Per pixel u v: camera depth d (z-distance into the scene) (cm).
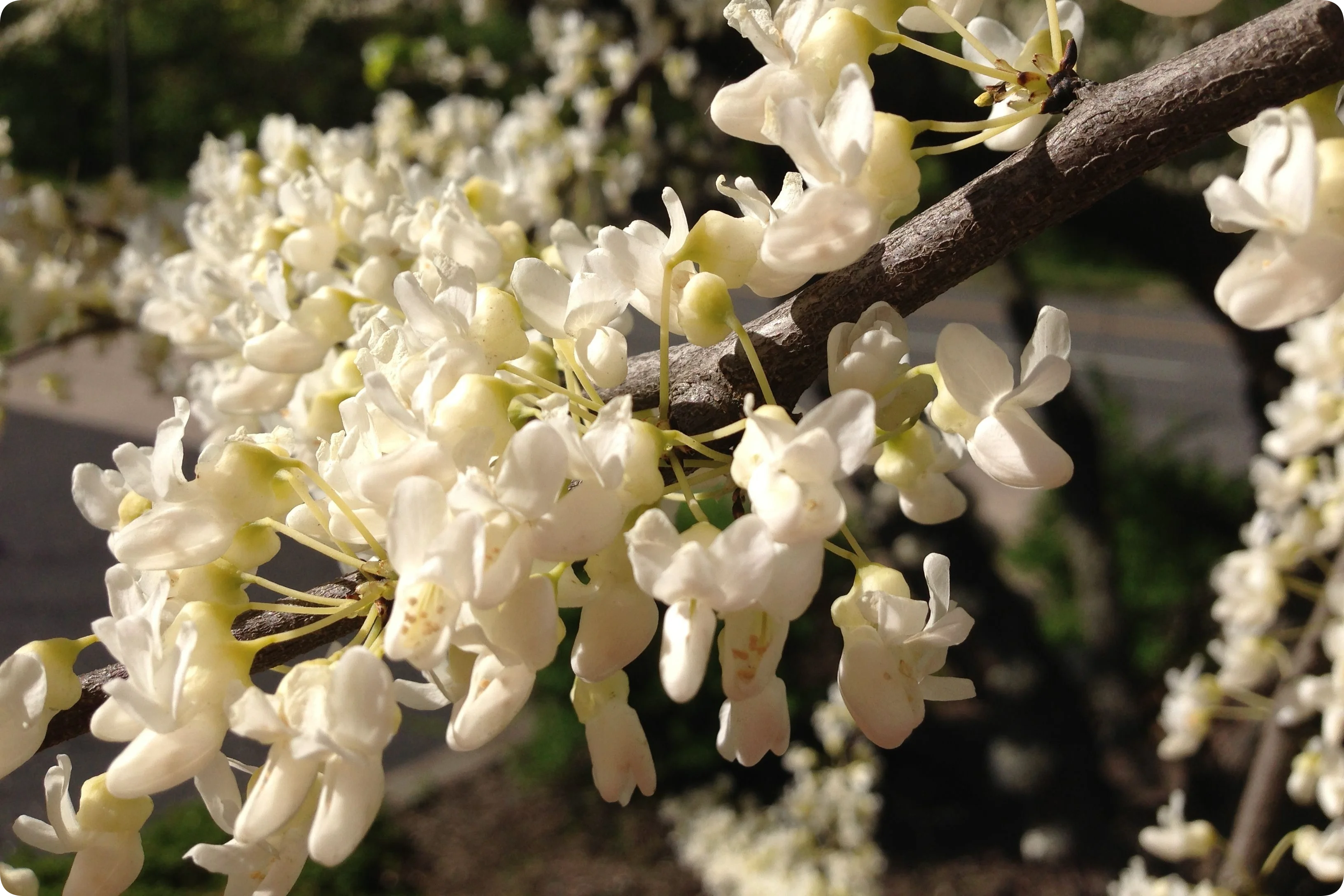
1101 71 59
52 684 8
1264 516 20
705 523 6
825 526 6
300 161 16
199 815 41
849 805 34
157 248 22
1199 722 20
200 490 8
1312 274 6
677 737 46
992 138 9
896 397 7
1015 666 37
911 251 7
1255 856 19
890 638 7
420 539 6
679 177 33
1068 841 36
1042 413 42
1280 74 6
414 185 13
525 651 6
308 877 41
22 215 23
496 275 11
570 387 8
